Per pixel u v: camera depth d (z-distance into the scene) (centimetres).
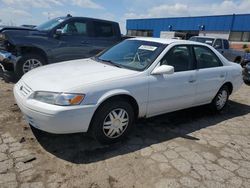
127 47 463
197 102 488
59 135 381
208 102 519
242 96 741
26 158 314
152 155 347
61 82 333
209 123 489
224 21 3441
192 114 532
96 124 341
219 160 350
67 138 373
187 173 312
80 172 298
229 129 467
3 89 601
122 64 416
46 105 312
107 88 340
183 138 409
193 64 463
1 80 693
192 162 338
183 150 368
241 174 321
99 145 362
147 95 386
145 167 318
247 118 539
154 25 4544
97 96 329
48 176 286
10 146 341
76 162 317
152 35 4625
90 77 349
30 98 328
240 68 573
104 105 342
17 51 666
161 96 406
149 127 442
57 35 701
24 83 362
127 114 370
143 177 298
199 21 3756
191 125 470
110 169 308
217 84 511
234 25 3328
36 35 674
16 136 369
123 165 318
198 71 466
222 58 536
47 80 344
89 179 287
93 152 343
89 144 362
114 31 820
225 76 526
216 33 3559
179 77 427
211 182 299
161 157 344
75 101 314
